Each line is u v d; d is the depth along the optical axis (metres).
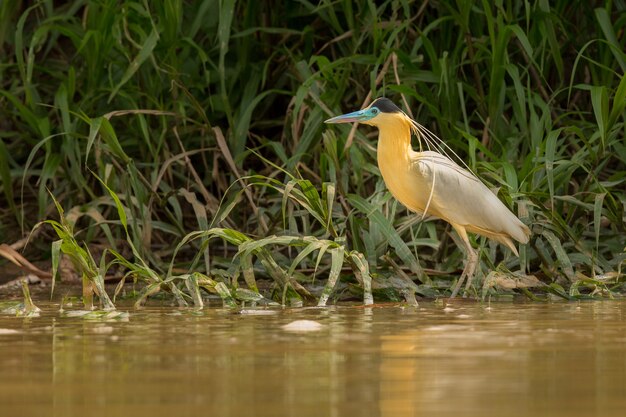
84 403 5.00
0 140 13.60
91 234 13.36
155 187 12.82
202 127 13.54
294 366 6.10
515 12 14.09
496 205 11.15
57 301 10.75
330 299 10.92
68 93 13.50
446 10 14.38
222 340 7.32
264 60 15.00
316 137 13.32
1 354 6.68
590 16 14.46
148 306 10.21
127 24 13.55
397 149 11.35
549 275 11.50
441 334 7.60
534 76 14.01
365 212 11.56
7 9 14.55
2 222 14.42
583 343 7.04
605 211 11.93
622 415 4.62
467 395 5.16
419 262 12.52
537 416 4.61
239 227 13.54
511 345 6.95
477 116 14.52
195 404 4.96
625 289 11.43
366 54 13.81
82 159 13.91
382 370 5.93
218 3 14.66
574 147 13.54
